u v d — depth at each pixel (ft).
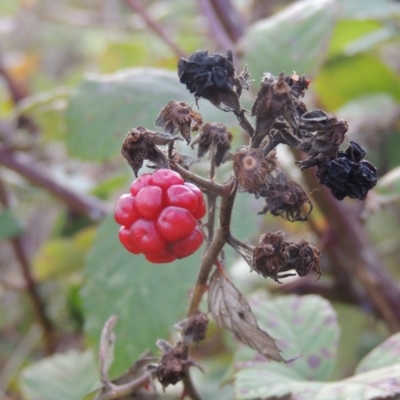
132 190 0.74
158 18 1.67
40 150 1.71
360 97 1.42
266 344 0.76
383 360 0.85
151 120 1.03
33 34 2.74
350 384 0.82
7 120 1.53
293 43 1.04
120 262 0.97
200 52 0.73
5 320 1.67
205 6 1.30
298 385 0.83
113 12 1.89
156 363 0.82
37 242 1.84
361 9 1.33
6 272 1.91
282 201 0.72
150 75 1.07
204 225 0.77
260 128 0.72
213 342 1.30
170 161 0.74
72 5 2.31
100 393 0.80
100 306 0.96
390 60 1.73
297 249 0.73
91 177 1.77
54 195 1.37
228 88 0.73
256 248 0.72
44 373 1.16
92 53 2.66
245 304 0.76
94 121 1.05
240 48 1.07
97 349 0.95
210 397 1.05
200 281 0.78
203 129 0.76
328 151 0.72
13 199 1.73
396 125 1.38
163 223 0.72
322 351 0.89
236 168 0.71
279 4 1.69
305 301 0.94
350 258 1.08
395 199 1.03
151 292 0.95
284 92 0.71
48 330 1.49
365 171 0.73
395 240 1.52
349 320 1.31
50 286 1.57
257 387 0.84
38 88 1.88
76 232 1.62
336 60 1.37
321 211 1.08
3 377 1.51
